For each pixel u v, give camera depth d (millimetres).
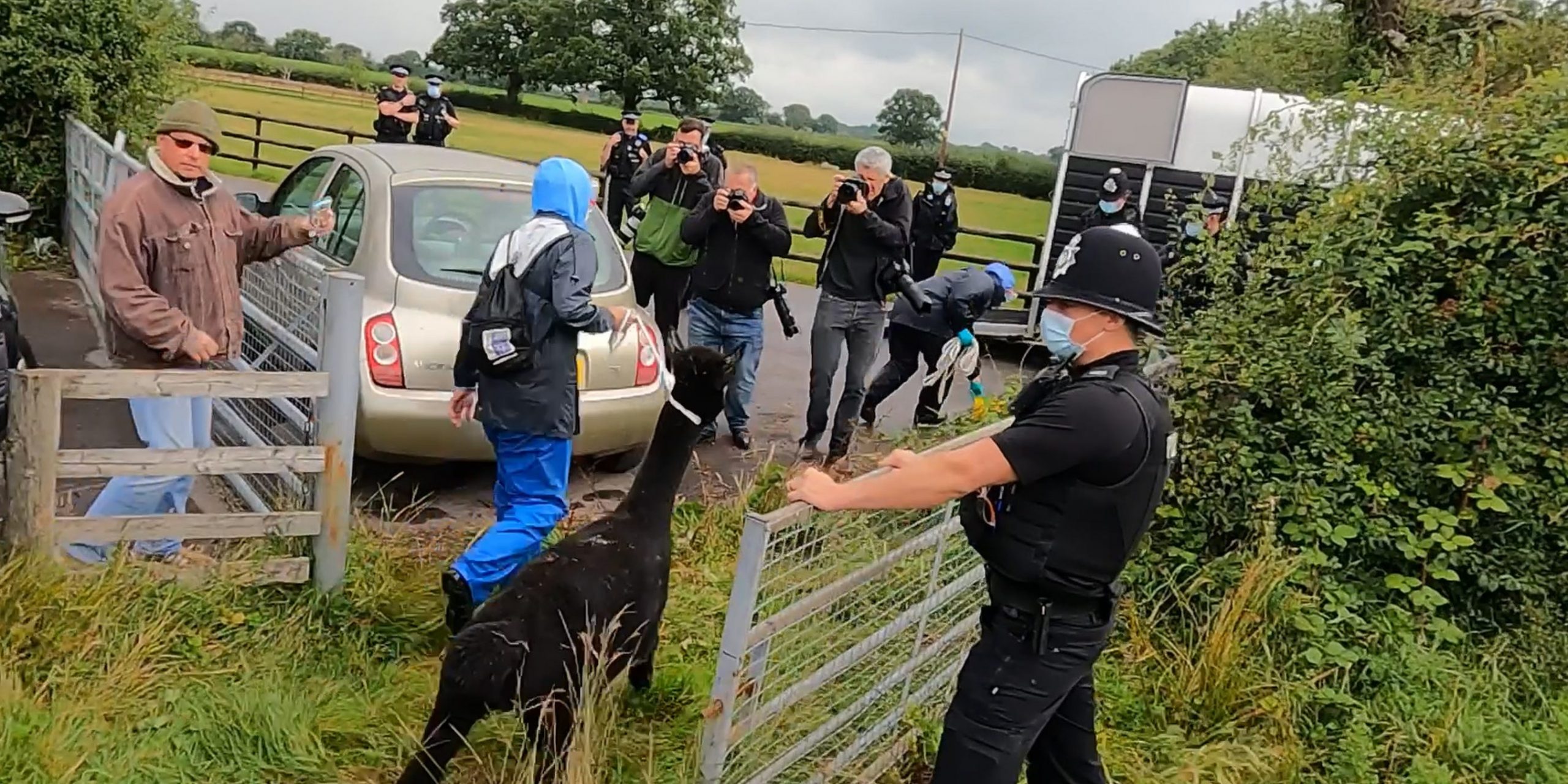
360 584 3992
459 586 3707
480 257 5363
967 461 2416
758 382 8523
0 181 9492
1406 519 4938
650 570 3273
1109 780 3512
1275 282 5371
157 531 3621
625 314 4211
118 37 9625
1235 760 3832
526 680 2941
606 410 5371
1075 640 2604
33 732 2855
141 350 3889
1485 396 5004
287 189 6492
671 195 6621
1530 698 4492
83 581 3428
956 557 3799
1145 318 2447
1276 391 5062
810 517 2830
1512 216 4969
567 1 49219
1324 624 4379
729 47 49594
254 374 3631
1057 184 11102
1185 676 4199
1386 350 5098
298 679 3465
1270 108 10242
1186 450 5000
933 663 3848
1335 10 19625
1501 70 7039
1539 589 4820
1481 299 5039
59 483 4660
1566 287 4918
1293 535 4773
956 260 12258
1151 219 10695
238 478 4582
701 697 3730
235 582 3725
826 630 3096
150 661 3326
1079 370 2543
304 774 3080
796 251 16953
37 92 9352
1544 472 4949
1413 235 5207
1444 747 3994
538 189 3902
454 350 5023
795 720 3082
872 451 6340
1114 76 10766
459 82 51250
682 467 3346
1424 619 4672
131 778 2861
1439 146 5129
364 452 4965
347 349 3738
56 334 7340
